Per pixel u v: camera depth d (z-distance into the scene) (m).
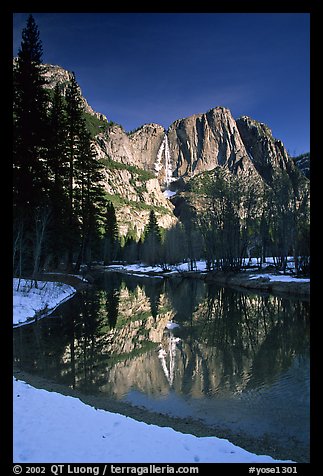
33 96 28.50
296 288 33.19
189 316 24.56
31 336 17.31
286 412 9.30
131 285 48.66
